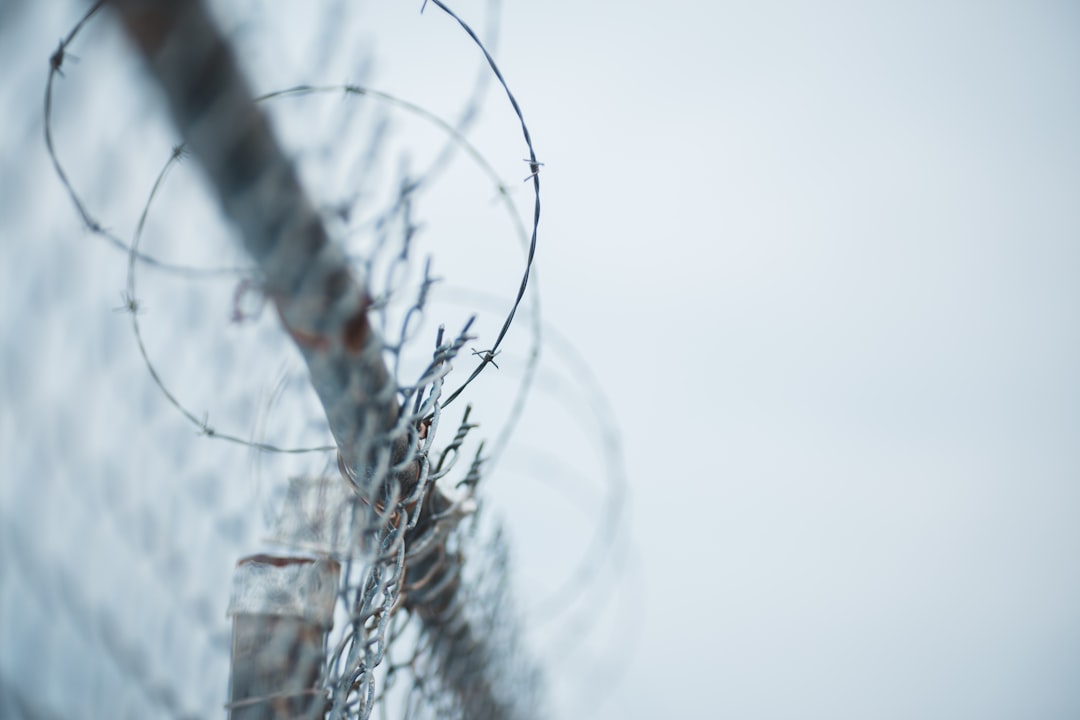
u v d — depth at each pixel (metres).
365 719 1.02
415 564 1.56
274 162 0.73
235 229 0.76
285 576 1.11
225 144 0.69
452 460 1.22
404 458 1.17
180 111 0.67
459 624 1.96
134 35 0.63
